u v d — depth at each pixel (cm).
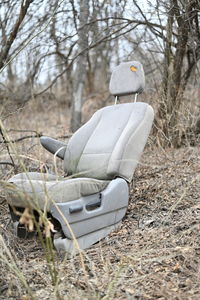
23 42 452
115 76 320
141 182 345
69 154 299
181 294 180
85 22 506
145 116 285
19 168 322
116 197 262
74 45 545
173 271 203
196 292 181
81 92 589
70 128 573
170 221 265
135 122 281
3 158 362
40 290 192
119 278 198
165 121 434
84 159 290
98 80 1052
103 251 236
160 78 500
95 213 244
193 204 288
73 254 228
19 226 253
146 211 290
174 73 446
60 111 816
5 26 453
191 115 438
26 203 184
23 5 357
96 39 536
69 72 803
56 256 228
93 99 885
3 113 448
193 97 494
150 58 568
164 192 316
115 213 264
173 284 190
